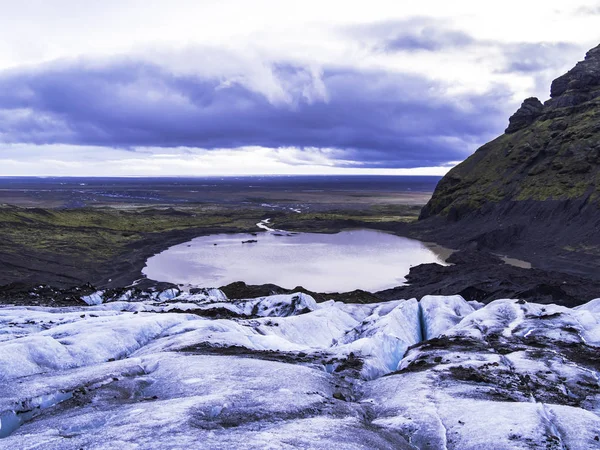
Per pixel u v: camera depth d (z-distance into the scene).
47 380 18.34
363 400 18.91
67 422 13.68
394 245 124.44
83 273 84.75
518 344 29.89
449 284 71.00
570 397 19.14
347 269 93.00
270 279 84.06
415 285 77.38
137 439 11.70
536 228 114.44
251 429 12.95
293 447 11.40
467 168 165.25
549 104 166.00
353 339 37.78
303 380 18.81
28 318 32.22
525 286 64.44
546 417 14.90
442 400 17.28
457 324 39.06
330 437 12.47
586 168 121.81
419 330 42.84
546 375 21.97
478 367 23.17
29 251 93.31
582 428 13.98
